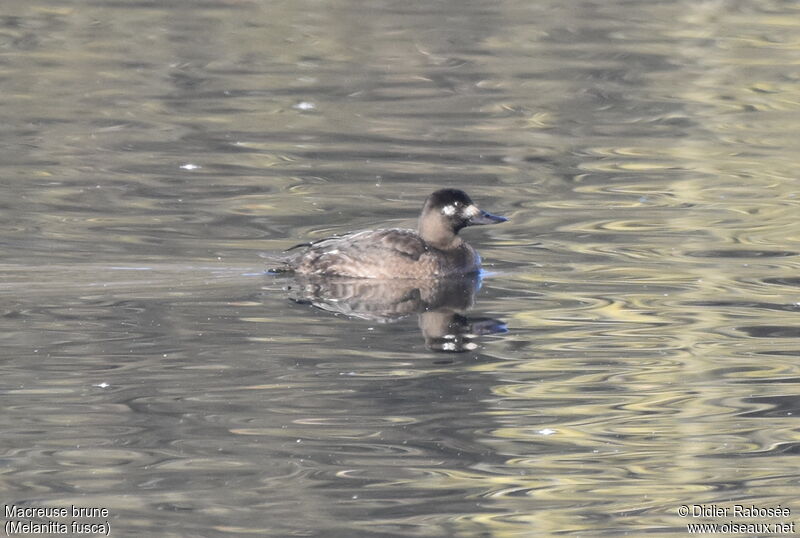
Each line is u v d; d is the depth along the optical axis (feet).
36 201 62.69
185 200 63.87
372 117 81.35
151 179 67.41
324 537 30.63
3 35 98.94
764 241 58.44
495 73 92.27
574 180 69.21
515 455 35.40
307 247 55.31
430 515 31.81
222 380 40.40
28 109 80.79
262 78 90.27
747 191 67.10
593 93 87.71
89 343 43.47
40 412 37.52
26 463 34.19
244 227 59.88
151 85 87.66
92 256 54.39
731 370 42.09
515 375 41.47
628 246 57.93
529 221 62.08
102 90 86.02
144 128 77.66
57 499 32.17
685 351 43.91
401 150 74.43
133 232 58.18
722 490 33.47
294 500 32.45
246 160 71.61
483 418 37.91
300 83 89.15
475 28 105.60
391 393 39.68
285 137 76.64
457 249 55.21
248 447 35.47
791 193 66.69
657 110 83.87
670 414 38.42
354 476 33.96
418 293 51.80
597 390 40.24
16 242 55.83
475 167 71.26
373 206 63.87
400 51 97.96
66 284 50.67
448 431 36.88
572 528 31.32
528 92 87.71
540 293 51.24
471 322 47.26
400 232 54.95
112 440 35.76
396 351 43.70
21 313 46.78
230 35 101.45
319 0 114.21
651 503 32.73
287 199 64.64
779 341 44.88
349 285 52.75
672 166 71.97
